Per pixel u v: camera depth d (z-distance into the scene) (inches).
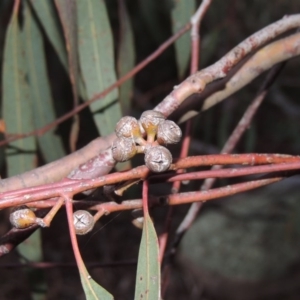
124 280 52.1
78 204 13.4
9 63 20.6
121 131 12.2
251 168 13.5
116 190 13.1
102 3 19.3
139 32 43.3
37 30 21.9
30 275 23.1
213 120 45.2
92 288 12.3
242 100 40.9
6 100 20.8
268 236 49.8
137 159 37.8
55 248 53.4
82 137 38.4
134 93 47.0
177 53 21.2
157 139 12.2
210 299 50.4
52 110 22.3
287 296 48.8
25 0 21.7
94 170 14.1
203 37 38.6
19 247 20.4
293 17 15.8
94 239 53.4
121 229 55.1
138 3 39.1
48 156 22.3
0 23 38.6
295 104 52.2
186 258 50.8
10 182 14.2
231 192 14.4
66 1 18.0
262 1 41.8
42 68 22.1
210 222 51.6
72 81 18.4
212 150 42.1
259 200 51.4
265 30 15.6
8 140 18.8
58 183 12.3
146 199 12.6
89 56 19.3
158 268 12.5
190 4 21.1
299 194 49.5
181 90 14.8
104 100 19.2
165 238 16.5
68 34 18.1
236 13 40.0
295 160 14.0
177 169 13.3
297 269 49.1
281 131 57.9
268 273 48.8
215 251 50.3
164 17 35.7
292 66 50.4
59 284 51.6
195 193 14.3
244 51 15.3
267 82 18.3
